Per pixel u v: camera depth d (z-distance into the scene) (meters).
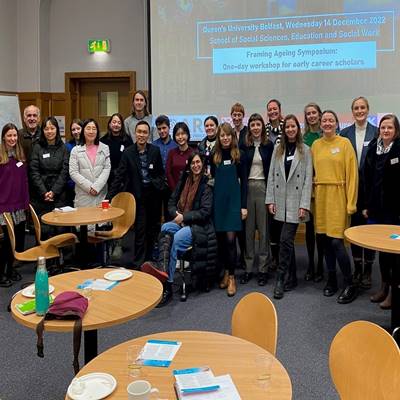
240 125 4.68
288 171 3.86
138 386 1.29
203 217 3.89
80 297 1.93
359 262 4.09
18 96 7.15
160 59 5.92
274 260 4.54
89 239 4.15
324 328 3.27
